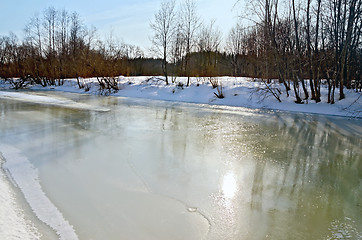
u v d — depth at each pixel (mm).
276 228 3713
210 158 6352
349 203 4465
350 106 12172
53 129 8711
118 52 21312
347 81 13906
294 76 13430
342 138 8289
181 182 5020
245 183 5090
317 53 12984
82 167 5578
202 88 17344
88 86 21422
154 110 12984
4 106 13281
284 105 13727
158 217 3863
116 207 4094
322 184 5156
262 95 14906
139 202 4258
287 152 6938
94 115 11383
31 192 4453
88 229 3537
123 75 23984
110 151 6625
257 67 18766
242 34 26328
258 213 4074
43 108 12930
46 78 24891
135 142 7465
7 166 5504
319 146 7484
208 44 20328
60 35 25500
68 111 12258
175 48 18609
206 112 12625
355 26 12438
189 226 3676
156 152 6656
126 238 3379
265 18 13078
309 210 4215
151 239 3377
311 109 12836
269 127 9633
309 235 3584
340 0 12242
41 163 5738
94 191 4574
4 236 3252
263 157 6527
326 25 13180
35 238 3291
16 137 7672
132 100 16609
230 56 29531
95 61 20547
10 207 3939
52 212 3895
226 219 3887
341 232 3674
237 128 9414
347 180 5359
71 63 24000
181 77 21188
